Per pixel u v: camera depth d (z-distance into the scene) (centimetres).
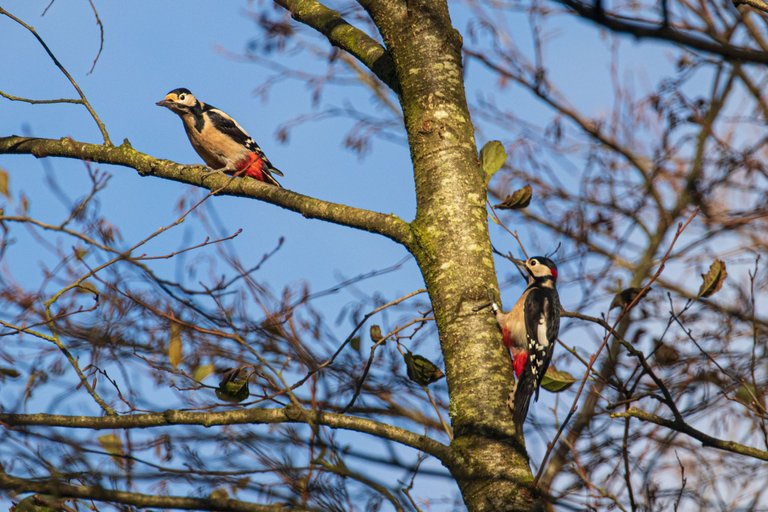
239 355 962
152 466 766
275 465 745
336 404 1041
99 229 1025
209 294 923
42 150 1251
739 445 866
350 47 1139
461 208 955
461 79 1030
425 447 836
